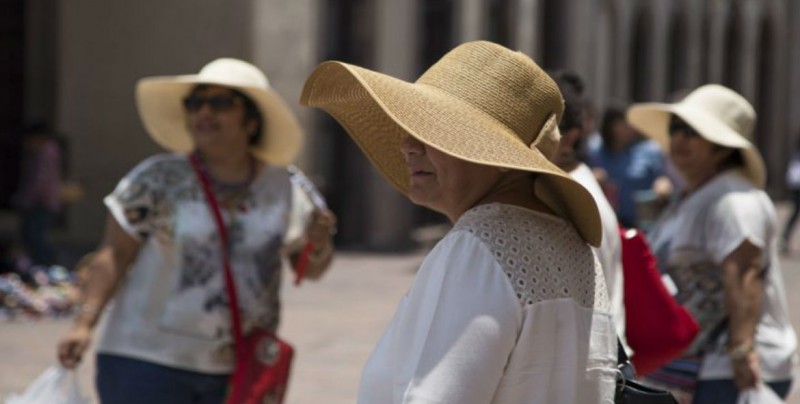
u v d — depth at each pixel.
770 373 9.56
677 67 57.25
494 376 4.73
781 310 9.74
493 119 5.02
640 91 53.31
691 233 9.43
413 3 35.56
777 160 67.25
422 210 38.94
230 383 9.08
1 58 31.95
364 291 25.36
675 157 9.77
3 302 21.39
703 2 59.03
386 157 5.95
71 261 28.73
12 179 32.06
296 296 24.33
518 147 4.88
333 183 34.56
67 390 9.27
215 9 32.00
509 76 5.07
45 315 21.45
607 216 7.42
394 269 29.48
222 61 9.55
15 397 9.59
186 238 9.05
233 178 9.30
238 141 9.30
